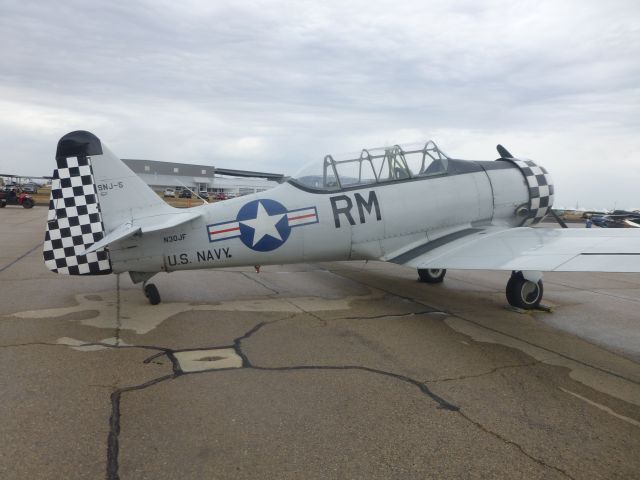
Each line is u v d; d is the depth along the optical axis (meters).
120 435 2.77
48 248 5.73
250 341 4.67
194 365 3.97
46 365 3.87
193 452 2.61
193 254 5.91
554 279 9.61
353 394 3.45
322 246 6.38
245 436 2.80
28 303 6.07
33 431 2.79
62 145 5.71
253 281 8.10
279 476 2.41
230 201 6.12
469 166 7.42
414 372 3.94
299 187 6.30
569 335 5.21
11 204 33.19
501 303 6.75
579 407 3.35
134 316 5.52
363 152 6.61
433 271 8.21
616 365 4.28
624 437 2.93
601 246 5.39
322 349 4.47
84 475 2.37
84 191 5.78
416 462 2.57
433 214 6.91
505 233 6.61
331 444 2.74
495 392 3.57
